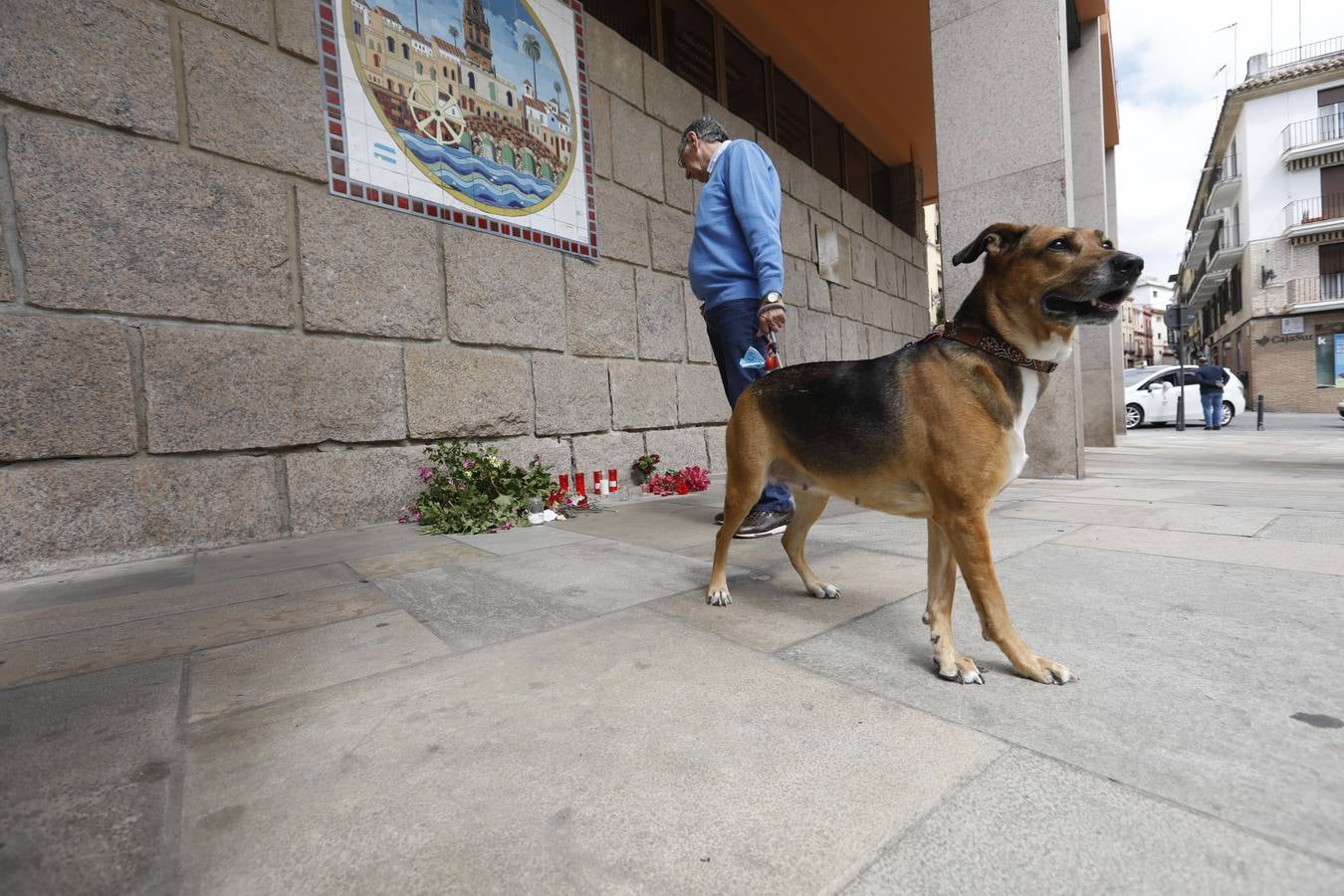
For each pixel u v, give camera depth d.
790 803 1.15
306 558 3.40
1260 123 28.52
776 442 2.34
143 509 3.46
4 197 3.07
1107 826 1.06
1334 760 1.23
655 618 2.28
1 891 0.95
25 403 3.12
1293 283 27.41
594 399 6.00
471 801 1.18
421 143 4.71
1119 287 1.62
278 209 3.98
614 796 1.19
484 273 5.10
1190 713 1.44
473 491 4.40
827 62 10.07
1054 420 5.84
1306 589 2.28
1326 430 14.05
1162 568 2.64
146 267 3.48
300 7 4.08
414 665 1.87
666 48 7.76
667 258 6.89
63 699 1.66
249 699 1.65
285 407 3.99
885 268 11.96
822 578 2.82
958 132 5.85
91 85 3.30
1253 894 0.89
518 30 5.41
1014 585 2.50
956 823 1.08
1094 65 9.73
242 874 0.99
